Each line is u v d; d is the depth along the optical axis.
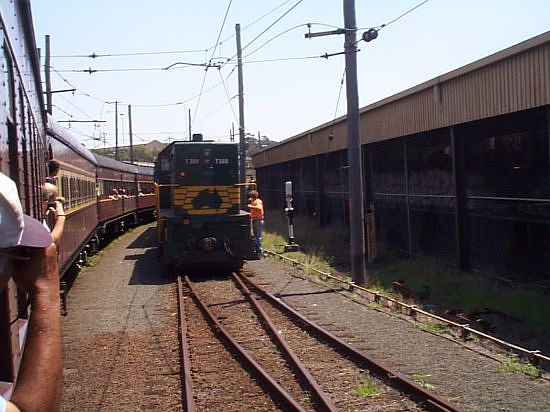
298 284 14.69
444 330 9.77
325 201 26.69
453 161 14.54
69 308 12.75
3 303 3.20
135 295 14.09
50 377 1.72
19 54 4.85
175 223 16.61
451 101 13.89
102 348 9.61
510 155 12.43
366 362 8.09
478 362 8.02
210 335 10.24
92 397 7.35
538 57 10.55
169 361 8.79
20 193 4.37
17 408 1.59
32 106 6.50
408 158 17.78
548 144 10.92
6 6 3.84
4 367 3.21
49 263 1.84
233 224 17.00
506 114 11.85
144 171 40.00
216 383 7.70
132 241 27.83
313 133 26.31
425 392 6.69
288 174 34.38
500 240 12.97
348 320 10.76
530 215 11.77
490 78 12.20
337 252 20.16
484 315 10.57
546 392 6.81
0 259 1.65
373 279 14.55
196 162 17.14
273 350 9.17
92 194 20.09
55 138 12.12
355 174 13.97
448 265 15.27
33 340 1.74
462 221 14.51
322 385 7.38
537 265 11.58
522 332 9.50
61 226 2.72
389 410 6.46
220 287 14.92
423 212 16.94
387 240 19.89
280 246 22.58
